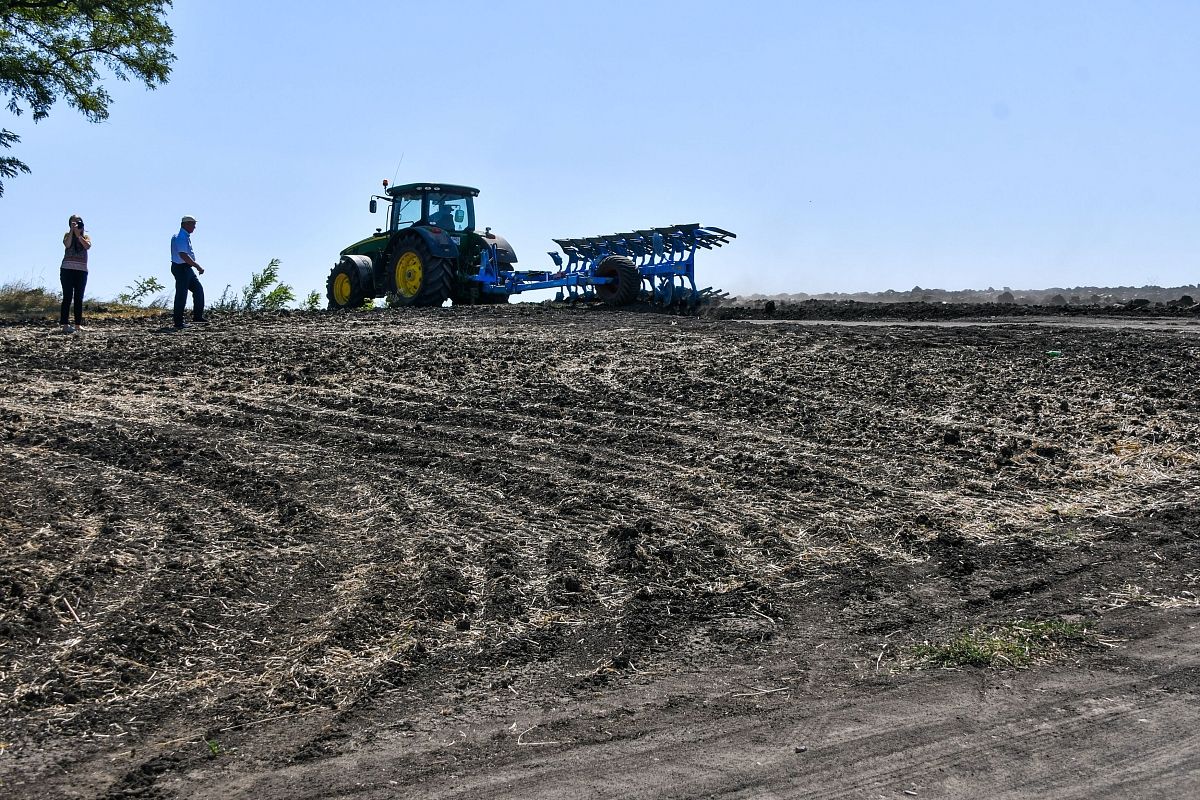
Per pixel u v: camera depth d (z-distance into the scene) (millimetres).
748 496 7199
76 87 24875
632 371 11156
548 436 8867
